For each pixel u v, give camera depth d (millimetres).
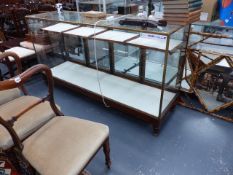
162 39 1438
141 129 1726
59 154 960
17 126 1123
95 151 1034
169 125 1749
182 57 1734
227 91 1762
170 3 1396
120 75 2217
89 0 2678
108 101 1854
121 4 2154
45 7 2842
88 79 2207
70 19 1934
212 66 1708
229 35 1511
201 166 1379
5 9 3027
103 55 2277
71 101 2154
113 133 1695
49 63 2607
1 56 1352
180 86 1931
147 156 1475
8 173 1354
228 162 1395
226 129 1675
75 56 2592
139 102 1753
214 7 1633
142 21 1455
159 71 1872
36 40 2408
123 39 1528
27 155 992
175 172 1350
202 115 1847
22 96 1454
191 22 1480
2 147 1056
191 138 1605
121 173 1361
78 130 1101
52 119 1229
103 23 1663
